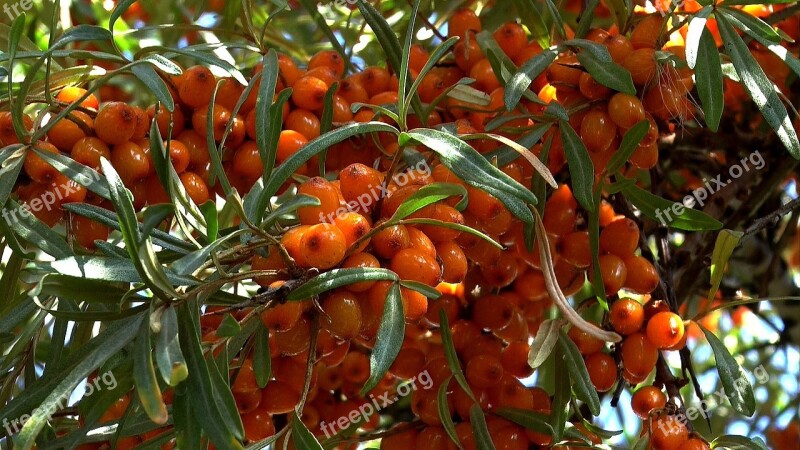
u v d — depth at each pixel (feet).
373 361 0.99
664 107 1.16
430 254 1.04
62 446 1.07
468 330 1.21
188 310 1.00
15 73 1.36
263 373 1.07
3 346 1.21
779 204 1.54
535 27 1.27
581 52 1.15
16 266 1.18
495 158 1.09
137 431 1.07
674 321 1.16
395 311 1.01
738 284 1.60
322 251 1.00
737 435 1.15
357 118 1.20
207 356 1.06
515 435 1.15
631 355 1.17
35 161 1.10
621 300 1.17
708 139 1.45
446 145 1.03
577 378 1.13
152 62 1.09
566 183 1.22
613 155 1.14
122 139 1.11
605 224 1.25
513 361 1.19
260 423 1.15
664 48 1.20
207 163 1.17
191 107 1.17
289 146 1.15
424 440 1.17
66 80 1.20
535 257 1.21
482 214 1.09
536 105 1.20
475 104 1.20
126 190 0.97
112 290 1.02
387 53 1.20
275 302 1.01
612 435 1.17
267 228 1.06
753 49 1.34
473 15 1.25
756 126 1.47
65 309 1.14
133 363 1.01
